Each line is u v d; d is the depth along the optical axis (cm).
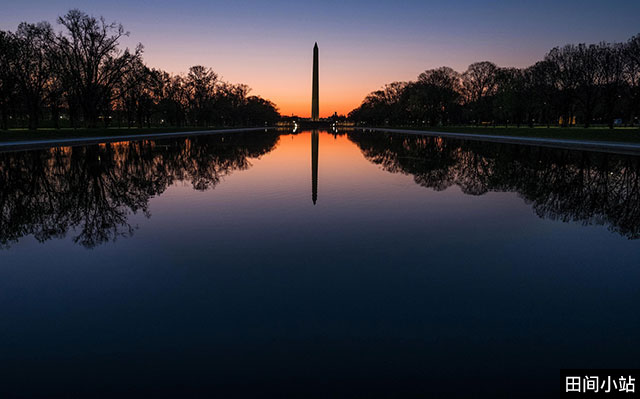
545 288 574
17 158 2458
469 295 550
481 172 1909
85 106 5284
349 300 536
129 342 436
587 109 5928
